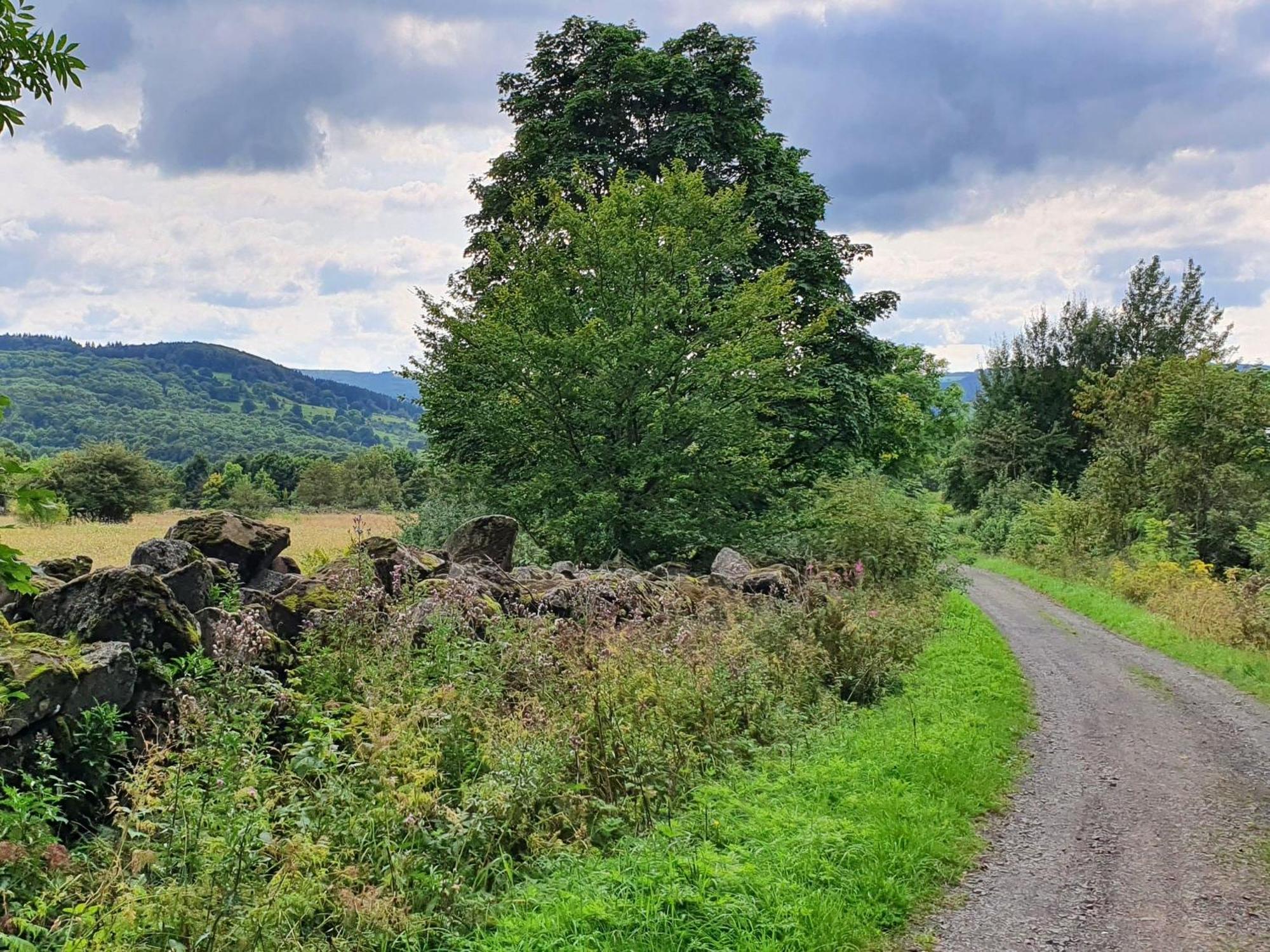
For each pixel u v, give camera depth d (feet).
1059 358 180.04
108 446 162.81
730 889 16.76
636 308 62.23
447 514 69.00
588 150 81.25
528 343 58.75
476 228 88.17
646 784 21.53
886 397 96.17
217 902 13.39
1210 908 18.28
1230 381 88.33
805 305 80.18
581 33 85.97
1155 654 53.72
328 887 14.73
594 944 14.73
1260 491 86.38
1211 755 30.76
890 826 20.68
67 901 13.69
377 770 17.39
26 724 15.88
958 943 16.57
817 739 27.71
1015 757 29.76
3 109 11.05
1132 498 101.50
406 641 24.09
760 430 64.90
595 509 57.00
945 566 72.33
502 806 18.16
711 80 82.69
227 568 27.02
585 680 26.04
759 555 62.80
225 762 16.01
